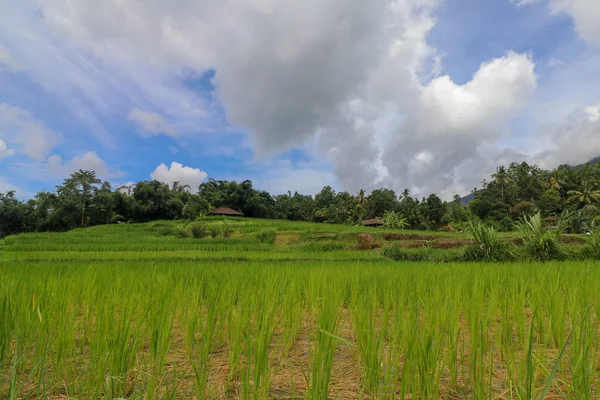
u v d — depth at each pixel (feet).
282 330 12.47
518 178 260.21
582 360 6.36
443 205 266.77
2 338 8.39
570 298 12.95
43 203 216.54
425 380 6.64
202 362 7.64
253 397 6.75
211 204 288.51
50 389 7.22
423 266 31.73
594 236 50.42
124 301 11.32
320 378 6.27
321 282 17.54
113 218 227.40
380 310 14.60
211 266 30.17
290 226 141.79
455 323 9.52
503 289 16.80
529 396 5.36
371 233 98.02
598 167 274.77
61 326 8.61
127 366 7.56
